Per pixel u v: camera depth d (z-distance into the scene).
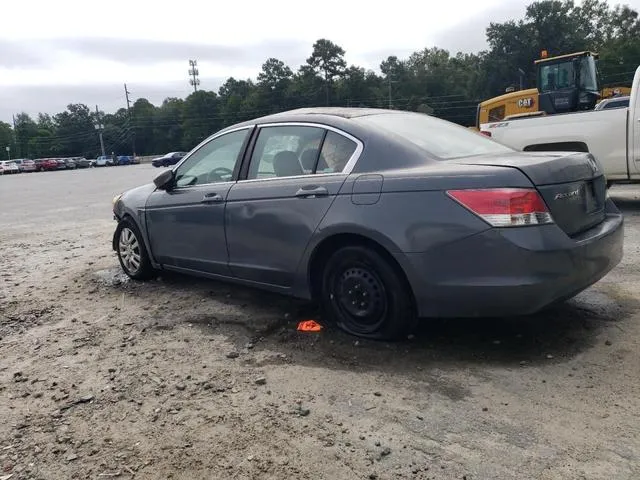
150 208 5.57
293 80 104.19
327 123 4.25
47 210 15.06
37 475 2.69
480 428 2.86
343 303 4.07
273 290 4.53
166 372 3.74
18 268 7.25
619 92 21.77
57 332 4.65
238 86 119.19
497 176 3.34
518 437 2.76
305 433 2.91
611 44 82.31
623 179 8.70
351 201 3.83
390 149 3.87
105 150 127.56
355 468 2.60
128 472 2.68
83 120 130.88
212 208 4.82
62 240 9.40
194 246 5.11
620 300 4.53
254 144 4.71
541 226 3.31
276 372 3.63
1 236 10.30
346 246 3.94
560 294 3.38
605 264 3.73
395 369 3.57
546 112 15.44
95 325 4.77
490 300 3.37
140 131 124.69
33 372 3.87
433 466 2.58
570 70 14.81
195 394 3.40
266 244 4.41
